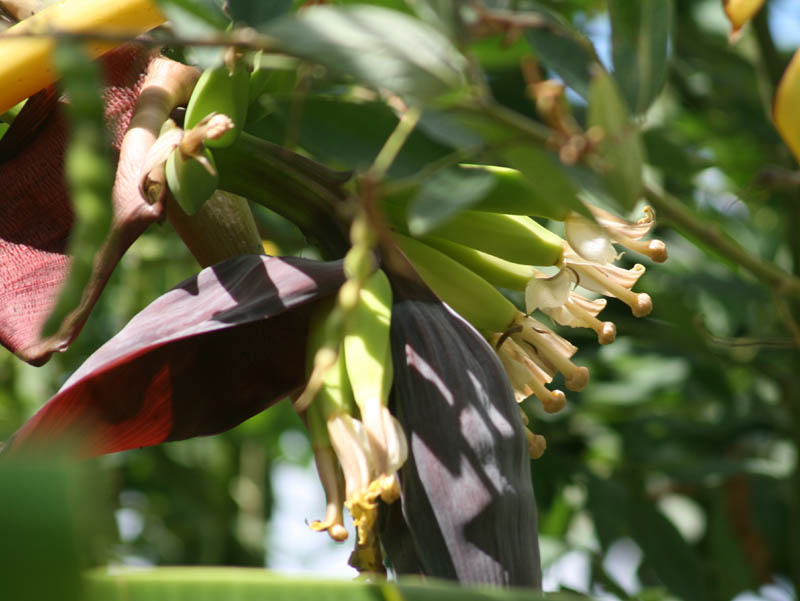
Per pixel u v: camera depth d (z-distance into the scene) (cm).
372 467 140
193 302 142
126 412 144
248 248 156
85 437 142
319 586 122
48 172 152
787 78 141
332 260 148
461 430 141
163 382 145
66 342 142
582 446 272
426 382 142
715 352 266
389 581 123
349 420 141
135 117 148
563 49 137
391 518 143
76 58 122
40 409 139
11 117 164
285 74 147
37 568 110
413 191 145
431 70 125
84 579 110
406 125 132
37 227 151
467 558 138
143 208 143
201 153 142
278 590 121
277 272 142
